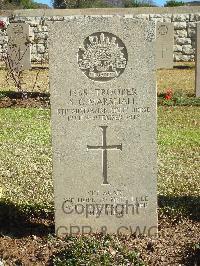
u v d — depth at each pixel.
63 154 2.54
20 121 5.11
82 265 2.28
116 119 2.52
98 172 2.55
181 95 6.32
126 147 2.54
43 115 5.36
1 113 5.43
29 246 2.53
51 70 2.47
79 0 15.82
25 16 10.06
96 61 2.47
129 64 2.48
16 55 7.68
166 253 2.45
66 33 2.45
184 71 8.68
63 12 9.98
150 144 2.53
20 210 2.88
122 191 2.57
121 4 17.89
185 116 5.38
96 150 2.53
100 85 2.49
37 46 10.05
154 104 2.50
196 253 2.43
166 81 7.62
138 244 2.52
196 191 3.23
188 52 9.94
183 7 9.86
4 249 2.50
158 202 3.02
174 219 2.79
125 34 2.46
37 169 3.68
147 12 9.88
